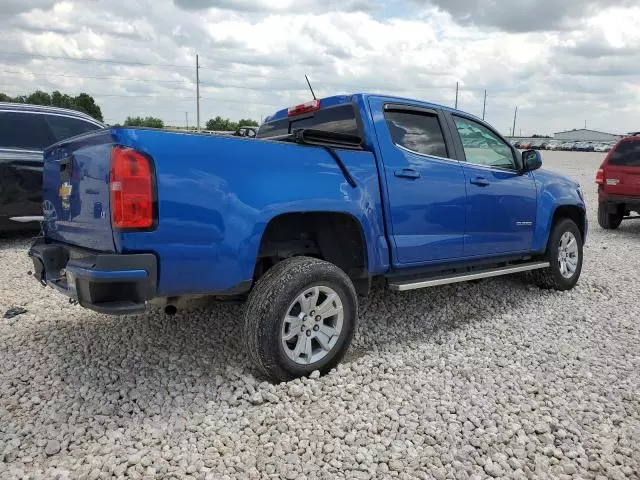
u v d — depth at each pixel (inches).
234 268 136.7
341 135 161.6
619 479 110.2
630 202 426.0
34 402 137.9
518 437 123.6
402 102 187.2
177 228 126.6
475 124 215.5
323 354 152.2
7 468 110.7
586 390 148.9
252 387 142.6
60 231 155.2
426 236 185.5
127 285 124.0
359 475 109.6
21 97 1936.5
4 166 303.7
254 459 114.7
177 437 123.3
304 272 143.6
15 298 224.1
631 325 203.9
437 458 115.9
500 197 213.6
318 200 150.9
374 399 140.2
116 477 108.3
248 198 137.8
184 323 193.9
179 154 126.8
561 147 2726.4
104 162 125.0
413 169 180.2
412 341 184.7
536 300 236.2
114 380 150.4
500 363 165.3
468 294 241.0
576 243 254.5
